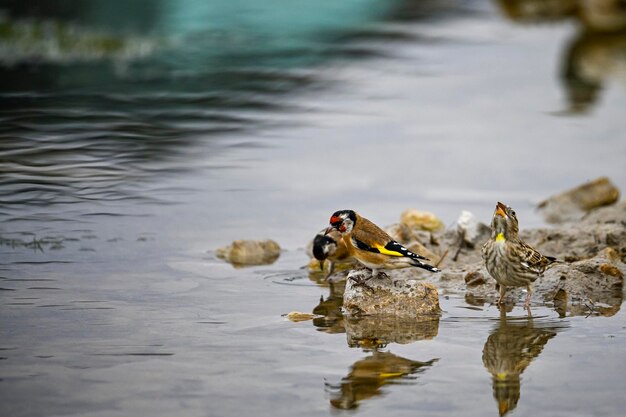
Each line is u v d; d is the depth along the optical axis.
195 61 28.94
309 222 15.95
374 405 9.09
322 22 36.06
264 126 22.31
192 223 15.61
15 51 28.83
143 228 15.24
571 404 9.16
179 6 38.03
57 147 19.58
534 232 14.76
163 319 11.38
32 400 9.03
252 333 11.00
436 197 17.59
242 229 15.41
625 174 19.50
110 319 11.30
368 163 19.77
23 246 14.11
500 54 31.30
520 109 24.97
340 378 9.71
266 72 27.94
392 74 28.34
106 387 9.36
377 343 10.76
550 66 29.77
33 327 10.95
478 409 9.03
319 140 21.33
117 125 21.58
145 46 30.64
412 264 11.61
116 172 18.17
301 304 12.17
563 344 10.79
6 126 20.98
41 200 16.36
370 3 39.94
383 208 16.75
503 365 10.12
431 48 31.94
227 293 12.54
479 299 12.52
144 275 13.11
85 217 15.63
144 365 9.93
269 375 9.76
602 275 12.91
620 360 10.29
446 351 10.55
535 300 12.42
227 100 24.62
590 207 17.02
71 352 10.23
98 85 25.39
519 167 19.86
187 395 9.22
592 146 21.64
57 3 36.47
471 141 21.83
